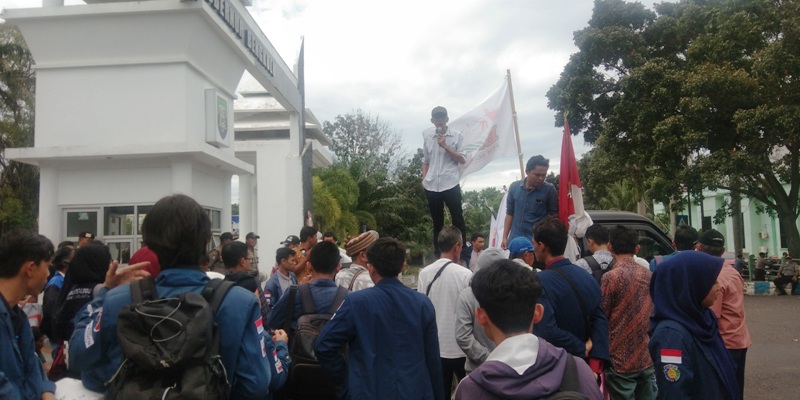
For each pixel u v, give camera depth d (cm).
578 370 220
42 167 1250
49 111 1238
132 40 1211
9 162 2572
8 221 2528
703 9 2339
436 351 393
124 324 246
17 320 315
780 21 2078
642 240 897
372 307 379
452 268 528
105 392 279
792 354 1007
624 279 483
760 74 2080
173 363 234
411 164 4831
